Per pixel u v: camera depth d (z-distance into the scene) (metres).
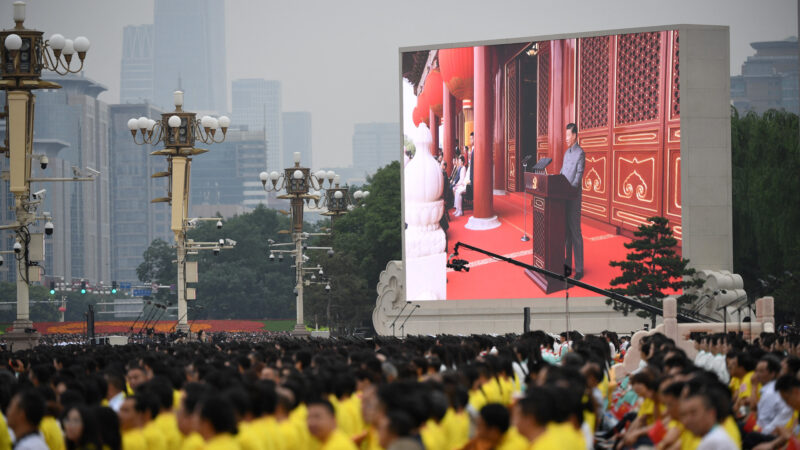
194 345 35.69
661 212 70.31
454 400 13.27
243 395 11.73
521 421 10.41
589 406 13.88
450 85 74.75
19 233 44.84
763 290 72.12
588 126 71.75
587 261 71.69
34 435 12.34
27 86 44.09
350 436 14.03
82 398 14.02
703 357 26.09
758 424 17.14
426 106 75.38
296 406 13.07
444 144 75.12
